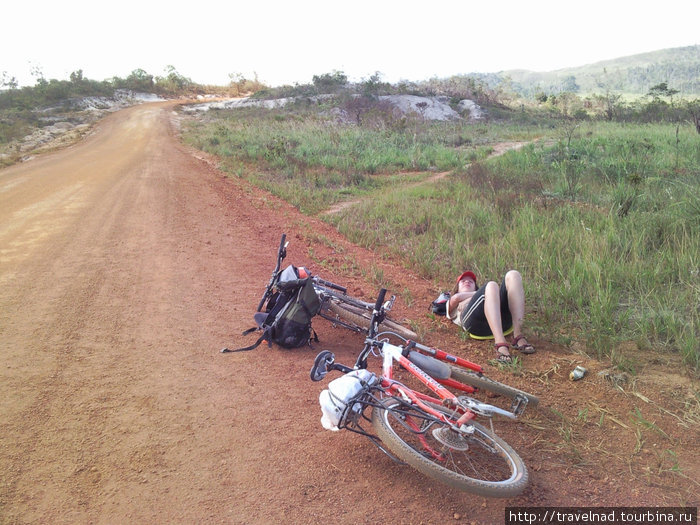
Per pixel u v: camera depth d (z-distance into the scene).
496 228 9.13
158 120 45.81
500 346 5.03
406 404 3.34
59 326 5.54
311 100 50.28
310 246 9.16
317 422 4.02
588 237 7.67
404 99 47.62
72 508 3.07
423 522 3.07
